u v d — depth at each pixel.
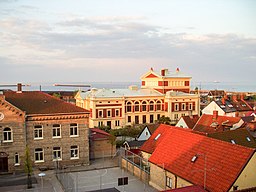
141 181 35.91
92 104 74.62
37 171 40.31
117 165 43.22
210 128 50.94
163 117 80.25
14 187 34.31
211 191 25.14
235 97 87.75
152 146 40.69
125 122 79.00
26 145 39.84
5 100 38.97
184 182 28.88
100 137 48.31
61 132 41.91
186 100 86.62
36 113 40.31
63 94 148.00
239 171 25.14
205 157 29.05
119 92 82.19
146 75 96.69
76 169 41.19
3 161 39.03
